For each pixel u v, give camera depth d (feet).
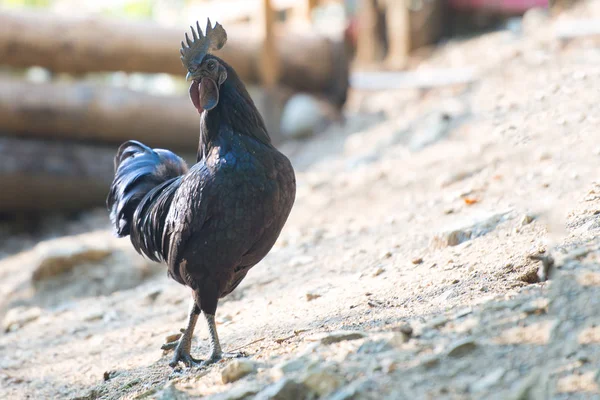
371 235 39.93
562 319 19.26
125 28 64.64
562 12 77.61
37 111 61.52
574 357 17.75
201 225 23.45
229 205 23.06
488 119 50.85
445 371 18.49
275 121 71.05
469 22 92.27
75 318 41.09
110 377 29.94
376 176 50.62
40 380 32.42
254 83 72.02
